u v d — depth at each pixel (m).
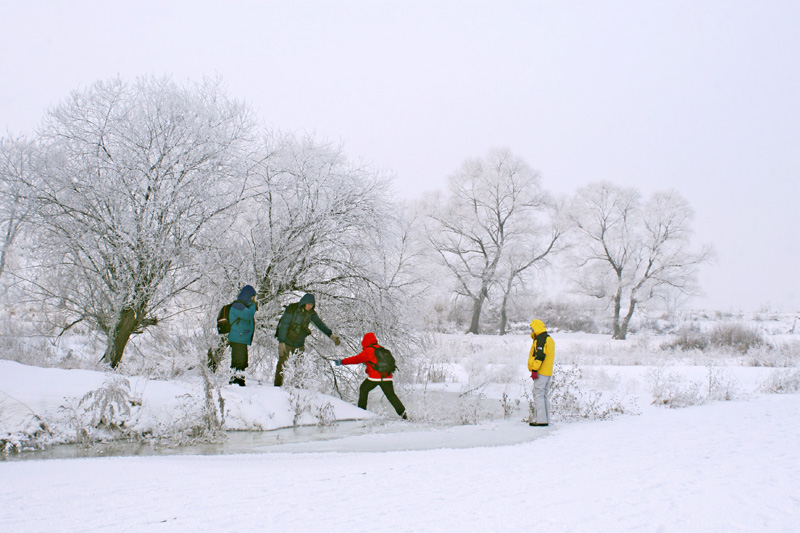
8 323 9.86
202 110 9.41
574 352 27.41
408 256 11.66
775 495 3.83
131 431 6.41
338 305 10.45
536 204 47.84
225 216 9.58
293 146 10.36
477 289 45.53
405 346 10.99
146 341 10.42
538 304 54.88
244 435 7.05
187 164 9.22
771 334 38.59
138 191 9.08
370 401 10.62
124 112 9.31
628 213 49.69
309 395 8.45
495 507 3.49
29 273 9.28
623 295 48.06
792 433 7.25
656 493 3.90
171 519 3.15
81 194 8.74
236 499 3.66
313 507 3.46
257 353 10.23
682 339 32.56
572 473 4.70
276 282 10.05
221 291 9.29
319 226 9.87
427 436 7.26
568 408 9.70
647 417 9.40
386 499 3.70
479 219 46.44
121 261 9.00
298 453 5.91
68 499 3.60
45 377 6.85
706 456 5.60
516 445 6.60
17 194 8.57
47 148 8.91
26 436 5.69
